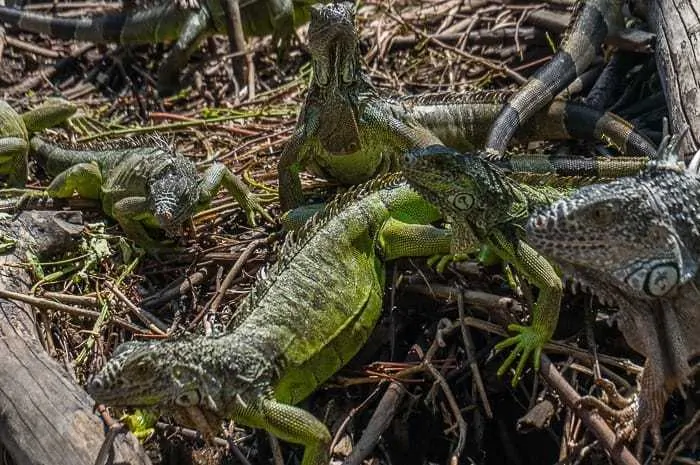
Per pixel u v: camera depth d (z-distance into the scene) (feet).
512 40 6.75
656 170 4.86
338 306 5.31
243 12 6.95
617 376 5.27
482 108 6.07
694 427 5.05
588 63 6.15
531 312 5.42
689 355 5.01
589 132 6.03
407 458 5.40
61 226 5.82
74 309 5.56
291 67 7.01
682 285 4.85
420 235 5.49
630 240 4.76
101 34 7.07
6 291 5.50
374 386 5.43
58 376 5.22
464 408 5.37
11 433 5.10
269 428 5.10
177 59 6.84
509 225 5.28
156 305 5.72
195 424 5.06
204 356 5.02
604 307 5.46
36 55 7.16
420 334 5.56
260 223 5.99
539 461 5.43
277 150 6.35
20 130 6.23
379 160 5.96
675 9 6.07
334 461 5.27
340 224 5.43
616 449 5.05
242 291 5.68
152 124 6.70
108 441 4.99
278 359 5.17
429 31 7.00
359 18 7.08
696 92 5.72
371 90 5.82
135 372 4.93
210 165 6.17
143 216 5.79
